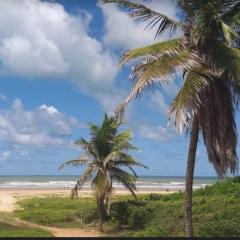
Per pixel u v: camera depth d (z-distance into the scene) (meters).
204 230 24.03
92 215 37.47
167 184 121.56
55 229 34.59
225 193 34.06
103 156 35.12
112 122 34.91
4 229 27.55
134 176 35.62
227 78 18.23
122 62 17.78
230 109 18.53
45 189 88.56
